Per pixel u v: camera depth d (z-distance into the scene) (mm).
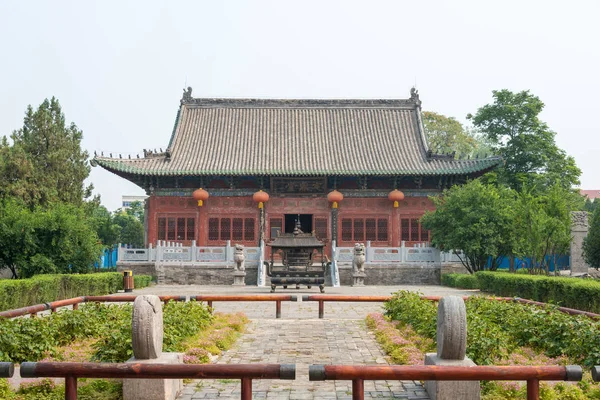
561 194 41156
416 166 58469
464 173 56938
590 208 96500
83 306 19203
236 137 62844
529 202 39875
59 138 55906
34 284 27250
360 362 15188
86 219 41906
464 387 11062
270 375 9211
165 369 9320
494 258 46219
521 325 16594
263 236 58719
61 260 37938
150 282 47906
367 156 60344
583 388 12008
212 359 15242
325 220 59531
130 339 12992
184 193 59188
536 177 65312
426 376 9055
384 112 66125
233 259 49281
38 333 15133
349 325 21828
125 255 50000
